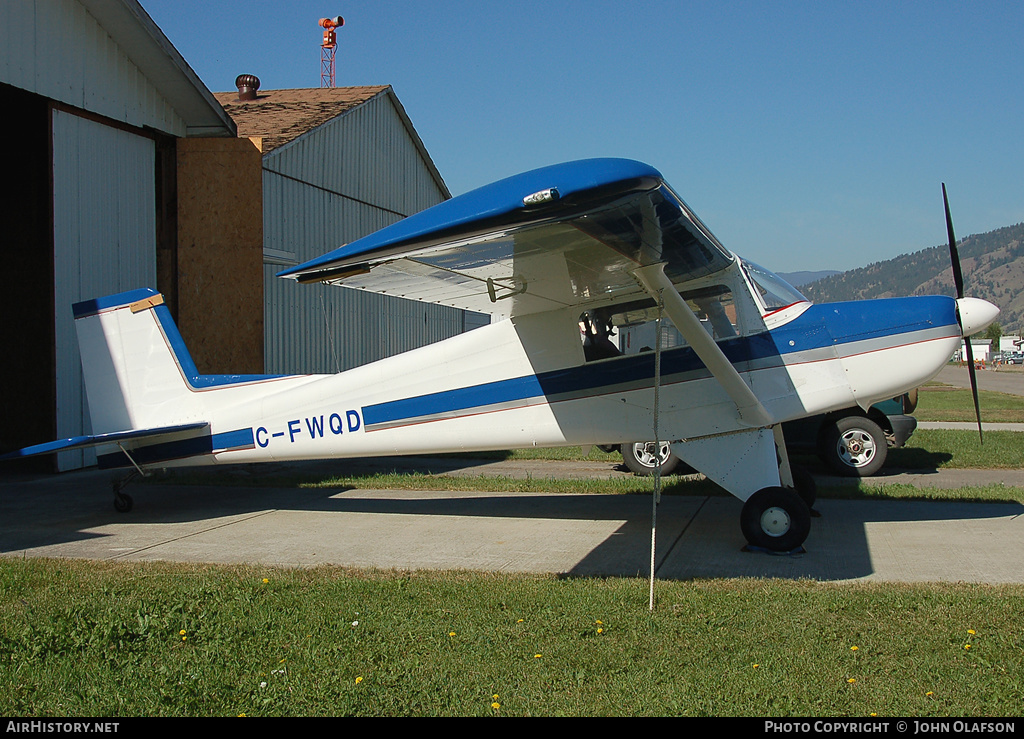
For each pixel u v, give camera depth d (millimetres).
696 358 5773
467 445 6379
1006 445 10953
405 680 3154
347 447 6648
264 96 18531
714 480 5645
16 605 4238
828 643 3467
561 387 6055
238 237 10508
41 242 13258
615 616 3861
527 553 5402
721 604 4023
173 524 6605
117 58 10195
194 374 6996
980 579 4508
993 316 6008
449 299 5812
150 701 3016
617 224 3982
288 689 3086
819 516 6352
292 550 5602
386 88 17453
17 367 13477
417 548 5613
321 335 14719
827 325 5844
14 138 12992
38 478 9312
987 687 2979
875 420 9000
